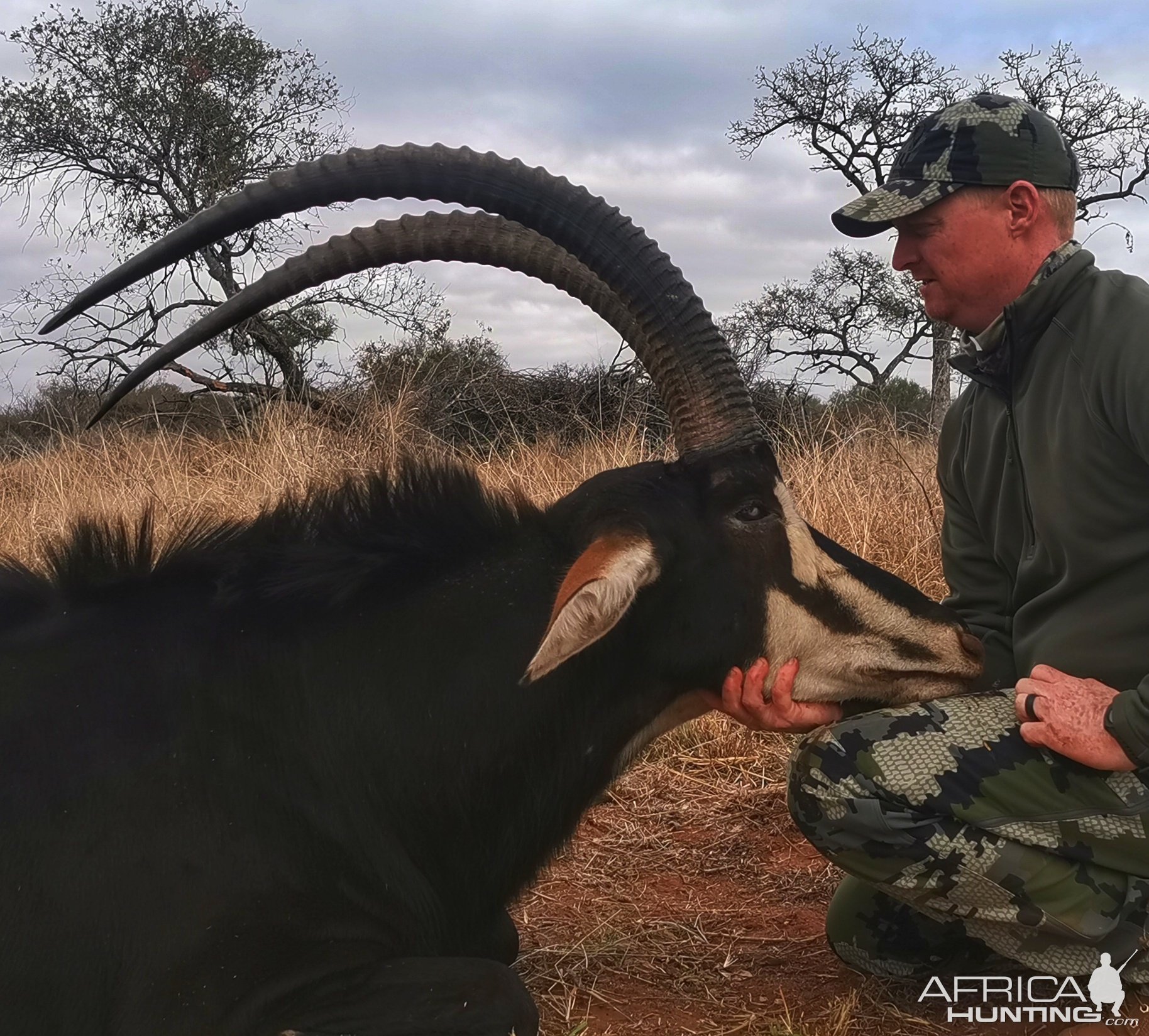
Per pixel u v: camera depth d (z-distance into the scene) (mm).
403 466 3059
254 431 9812
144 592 2879
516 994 2555
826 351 26359
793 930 3799
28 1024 2418
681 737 5285
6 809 2506
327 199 2955
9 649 2732
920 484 6758
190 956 2463
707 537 3020
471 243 3170
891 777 2926
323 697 2795
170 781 2600
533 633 2896
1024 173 3107
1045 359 3094
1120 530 2955
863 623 3111
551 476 7844
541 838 3006
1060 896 2930
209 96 20984
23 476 9781
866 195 3211
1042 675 2938
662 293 3074
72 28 20844
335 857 2691
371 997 2510
